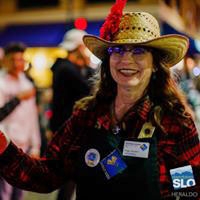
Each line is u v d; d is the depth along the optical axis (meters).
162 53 1.97
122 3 1.89
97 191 1.89
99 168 1.88
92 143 1.92
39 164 2.05
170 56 1.98
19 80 4.00
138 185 1.82
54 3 13.99
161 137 1.85
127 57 1.88
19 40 13.50
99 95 2.04
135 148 1.84
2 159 1.98
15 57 3.93
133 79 1.89
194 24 21.80
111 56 1.92
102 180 1.87
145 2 13.27
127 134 1.87
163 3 14.03
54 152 2.05
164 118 1.87
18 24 14.10
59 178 2.07
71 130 2.01
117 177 1.85
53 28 13.52
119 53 1.89
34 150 4.14
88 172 1.91
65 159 2.02
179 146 1.85
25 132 3.96
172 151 1.84
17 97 3.83
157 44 1.88
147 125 1.87
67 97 4.17
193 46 16.56
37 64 12.88
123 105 1.94
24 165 2.01
